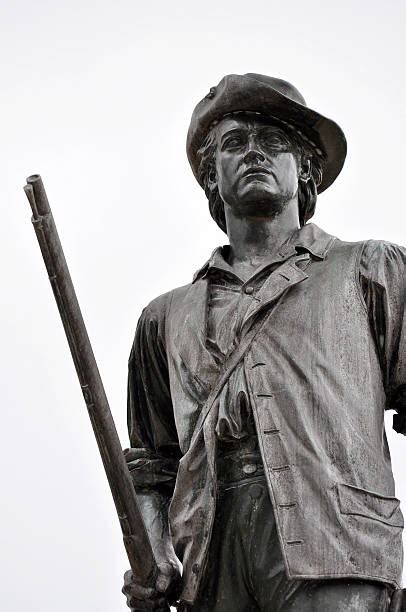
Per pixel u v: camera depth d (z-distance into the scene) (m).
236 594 7.25
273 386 7.38
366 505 7.09
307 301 7.62
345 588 6.93
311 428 7.24
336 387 7.35
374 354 7.58
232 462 7.41
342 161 8.48
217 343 7.73
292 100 8.15
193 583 7.30
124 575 7.47
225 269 8.05
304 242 7.93
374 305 7.65
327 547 6.94
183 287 8.38
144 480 8.06
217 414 7.45
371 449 7.26
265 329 7.59
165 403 8.28
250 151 8.10
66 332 7.14
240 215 8.13
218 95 8.27
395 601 6.93
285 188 8.12
